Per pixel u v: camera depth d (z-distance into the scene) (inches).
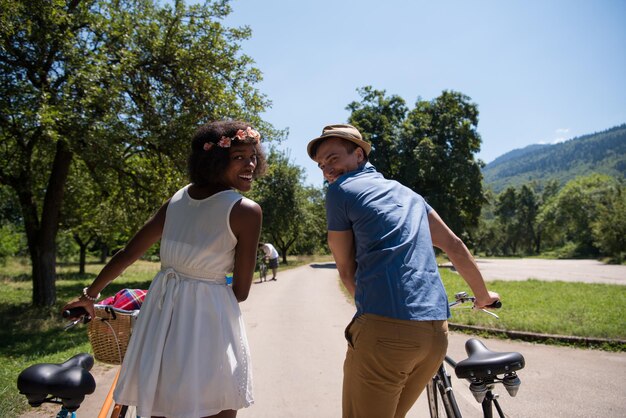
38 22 450.6
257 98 562.3
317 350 278.7
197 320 78.3
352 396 86.9
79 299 91.4
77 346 308.3
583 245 2637.8
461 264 97.9
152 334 79.0
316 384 211.9
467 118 1546.5
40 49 450.0
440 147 1440.7
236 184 87.1
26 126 416.2
